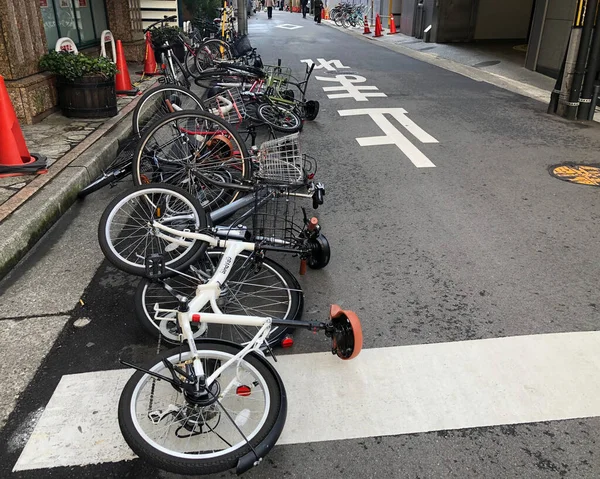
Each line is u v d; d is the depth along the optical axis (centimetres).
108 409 261
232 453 214
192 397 220
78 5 960
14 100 658
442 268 396
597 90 821
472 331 323
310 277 383
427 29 1883
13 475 226
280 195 422
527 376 286
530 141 720
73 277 378
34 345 306
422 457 237
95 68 689
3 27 624
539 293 363
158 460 211
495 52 1597
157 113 582
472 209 501
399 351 305
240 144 440
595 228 461
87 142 605
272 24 3016
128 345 309
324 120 828
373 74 1248
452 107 915
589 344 310
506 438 247
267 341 296
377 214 489
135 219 388
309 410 263
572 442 245
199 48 1152
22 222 412
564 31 1130
